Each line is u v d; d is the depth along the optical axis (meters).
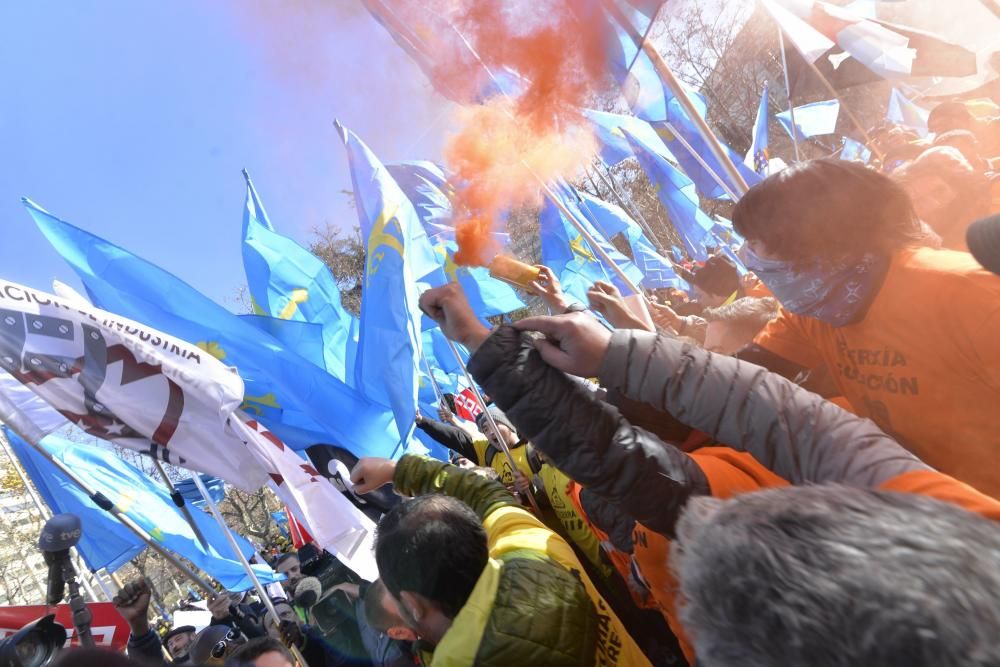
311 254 3.87
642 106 2.79
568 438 1.07
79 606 2.40
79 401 2.39
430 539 1.27
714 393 0.99
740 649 0.47
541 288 1.55
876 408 1.25
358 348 3.01
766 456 0.98
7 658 1.50
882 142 3.34
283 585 4.25
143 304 2.99
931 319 1.08
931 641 0.38
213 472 2.49
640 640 1.79
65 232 2.93
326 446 3.06
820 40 3.37
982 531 0.45
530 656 1.18
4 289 2.34
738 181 1.89
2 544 15.27
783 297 1.28
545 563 1.37
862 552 0.44
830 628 0.41
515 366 1.09
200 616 4.58
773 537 0.48
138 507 3.90
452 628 1.26
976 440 1.08
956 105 2.83
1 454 14.17
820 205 1.15
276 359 3.01
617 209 5.96
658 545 1.24
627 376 1.03
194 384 2.49
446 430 3.07
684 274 4.28
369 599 1.80
